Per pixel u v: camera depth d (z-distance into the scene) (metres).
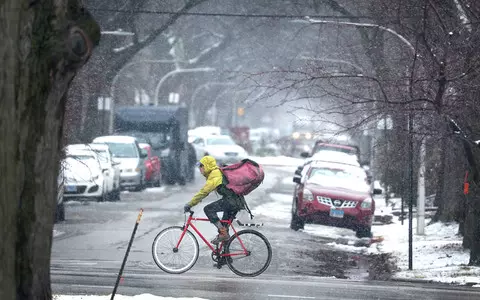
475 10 40.72
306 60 49.72
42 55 16.53
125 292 30.25
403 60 42.34
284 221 69.75
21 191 16.80
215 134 137.75
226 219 34.72
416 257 50.41
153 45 147.38
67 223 62.78
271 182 113.31
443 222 66.50
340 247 56.16
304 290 32.69
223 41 132.75
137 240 53.50
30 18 16.48
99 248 49.44
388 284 37.12
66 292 29.58
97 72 67.81
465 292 34.47
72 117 53.22
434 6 39.91
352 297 31.09
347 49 54.94
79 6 17.00
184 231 35.44
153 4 103.69
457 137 41.72
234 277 36.88
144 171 96.44
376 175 99.38
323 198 62.06
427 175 66.31
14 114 16.56
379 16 44.69
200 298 28.75
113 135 105.12
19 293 17.02
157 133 107.06
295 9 96.62
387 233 65.81
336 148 92.50
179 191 96.62
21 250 16.95
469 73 38.34
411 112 39.62
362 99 41.28
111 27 98.75
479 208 44.75
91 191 78.56
